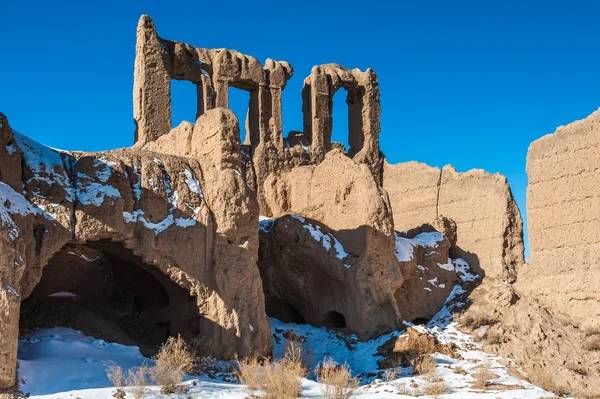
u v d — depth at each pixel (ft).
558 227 93.09
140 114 110.83
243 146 118.42
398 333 86.38
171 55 115.75
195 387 61.67
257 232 77.30
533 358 82.89
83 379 60.03
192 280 73.31
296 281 95.25
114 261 80.79
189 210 74.49
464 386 73.20
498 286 95.71
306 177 98.58
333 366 76.38
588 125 91.56
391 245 90.89
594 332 85.40
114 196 69.36
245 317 73.82
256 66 120.57
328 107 126.52
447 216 108.06
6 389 55.88
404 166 116.26
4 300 56.54
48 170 67.41
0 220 57.52
